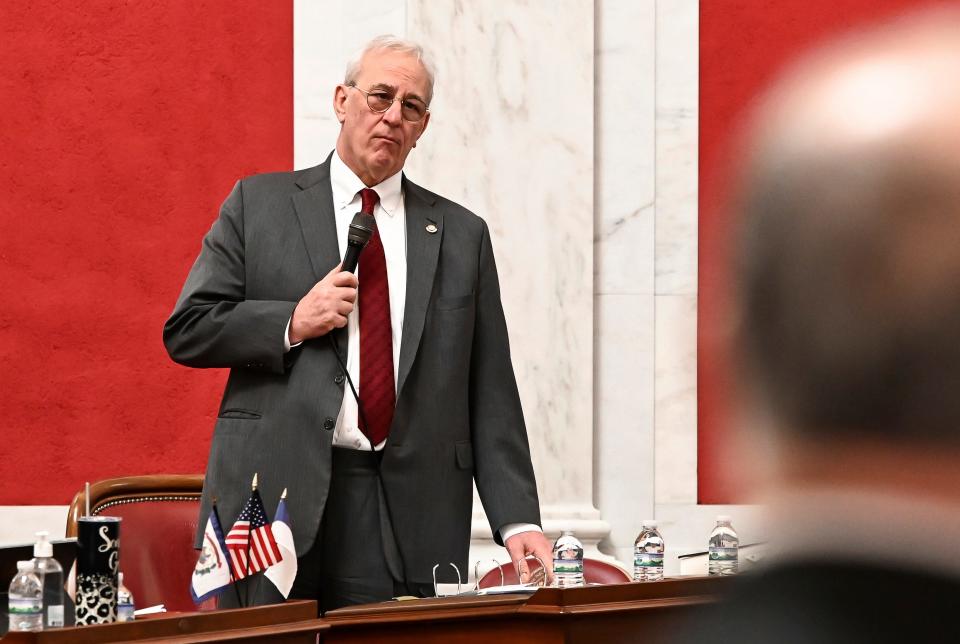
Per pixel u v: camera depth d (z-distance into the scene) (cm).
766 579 117
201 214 1266
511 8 1273
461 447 796
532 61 1272
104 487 907
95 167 1254
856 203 110
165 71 1266
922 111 108
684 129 1312
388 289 787
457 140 1257
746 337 115
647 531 786
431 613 629
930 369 107
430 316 793
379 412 758
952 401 106
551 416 1255
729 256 118
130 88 1262
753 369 115
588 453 1258
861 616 110
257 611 577
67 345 1244
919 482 108
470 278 817
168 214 1260
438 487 777
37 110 1250
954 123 107
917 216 108
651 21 1309
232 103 1270
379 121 790
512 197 1261
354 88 802
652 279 1293
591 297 1267
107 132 1258
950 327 106
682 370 1293
